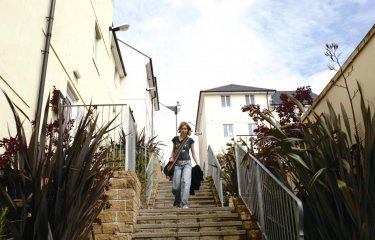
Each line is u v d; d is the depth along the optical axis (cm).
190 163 638
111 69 1202
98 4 984
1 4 419
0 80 412
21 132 341
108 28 1128
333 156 353
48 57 561
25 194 319
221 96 2681
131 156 589
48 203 319
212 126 2583
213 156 914
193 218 542
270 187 437
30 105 489
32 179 312
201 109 2880
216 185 852
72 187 322
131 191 509
